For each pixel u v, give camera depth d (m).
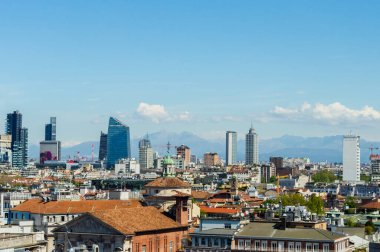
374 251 188.88
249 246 197.00
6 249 147.88
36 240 167.75
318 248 189.88
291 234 195.12
